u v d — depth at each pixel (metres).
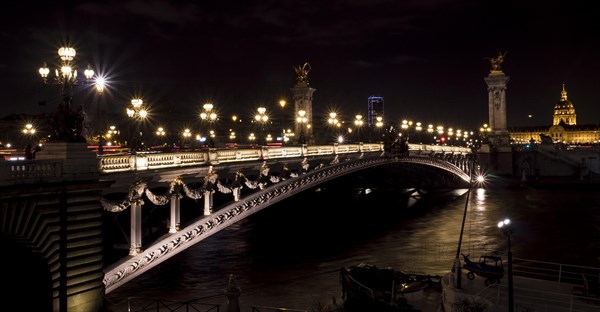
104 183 24.41
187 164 32.53
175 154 31.55
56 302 22.45
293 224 70.44
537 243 56.31
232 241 57.88
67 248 22.86
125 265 27.17
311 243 56.97
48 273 22.61
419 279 38.22
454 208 87.38
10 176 20.92
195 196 32.72
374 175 96.56
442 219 75.12
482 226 68.00
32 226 21.56
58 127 23.59
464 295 28.98
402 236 61.50
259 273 43.97
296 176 47.16
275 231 64.25
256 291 39.06
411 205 92.44
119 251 29.19
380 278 35.25
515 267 45.41
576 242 56.47
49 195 22.22
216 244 56.28
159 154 30.20
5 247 22.78
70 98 23.88
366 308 32.69
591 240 57.34
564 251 52.28
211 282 41.25
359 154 63.59
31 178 21.62
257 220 73.44
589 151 128.12
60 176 22.77
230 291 24.61
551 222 69.81
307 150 51.28
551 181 117.31
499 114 130.88
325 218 76.50
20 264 23.02
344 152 60.56
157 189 34.09
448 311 30.12
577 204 86.88
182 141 99.31
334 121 90.38
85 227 23.69
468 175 122.38
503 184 120.00
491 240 58.38
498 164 128.62
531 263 47.22
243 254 51.16
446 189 116.62
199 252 52.06
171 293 38.31
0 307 23.05
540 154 130.00
